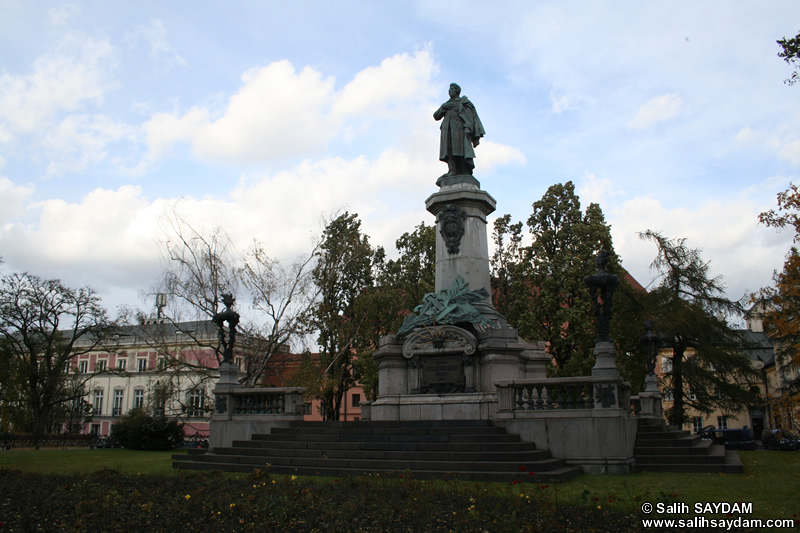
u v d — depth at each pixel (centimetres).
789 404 3369
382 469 1377
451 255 2045
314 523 820
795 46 1127
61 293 4278
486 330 1848
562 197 3872
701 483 1250
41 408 4294
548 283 3581
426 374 1864
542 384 1547
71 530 823
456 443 1465
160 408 2988
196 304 3058
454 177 2122
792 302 2805
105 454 2317
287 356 3516
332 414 3941
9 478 1369
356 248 3459
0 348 4131
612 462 1433
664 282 3519
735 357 3291
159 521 865
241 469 1520
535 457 1378
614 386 1474
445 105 2198
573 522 830
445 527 811
